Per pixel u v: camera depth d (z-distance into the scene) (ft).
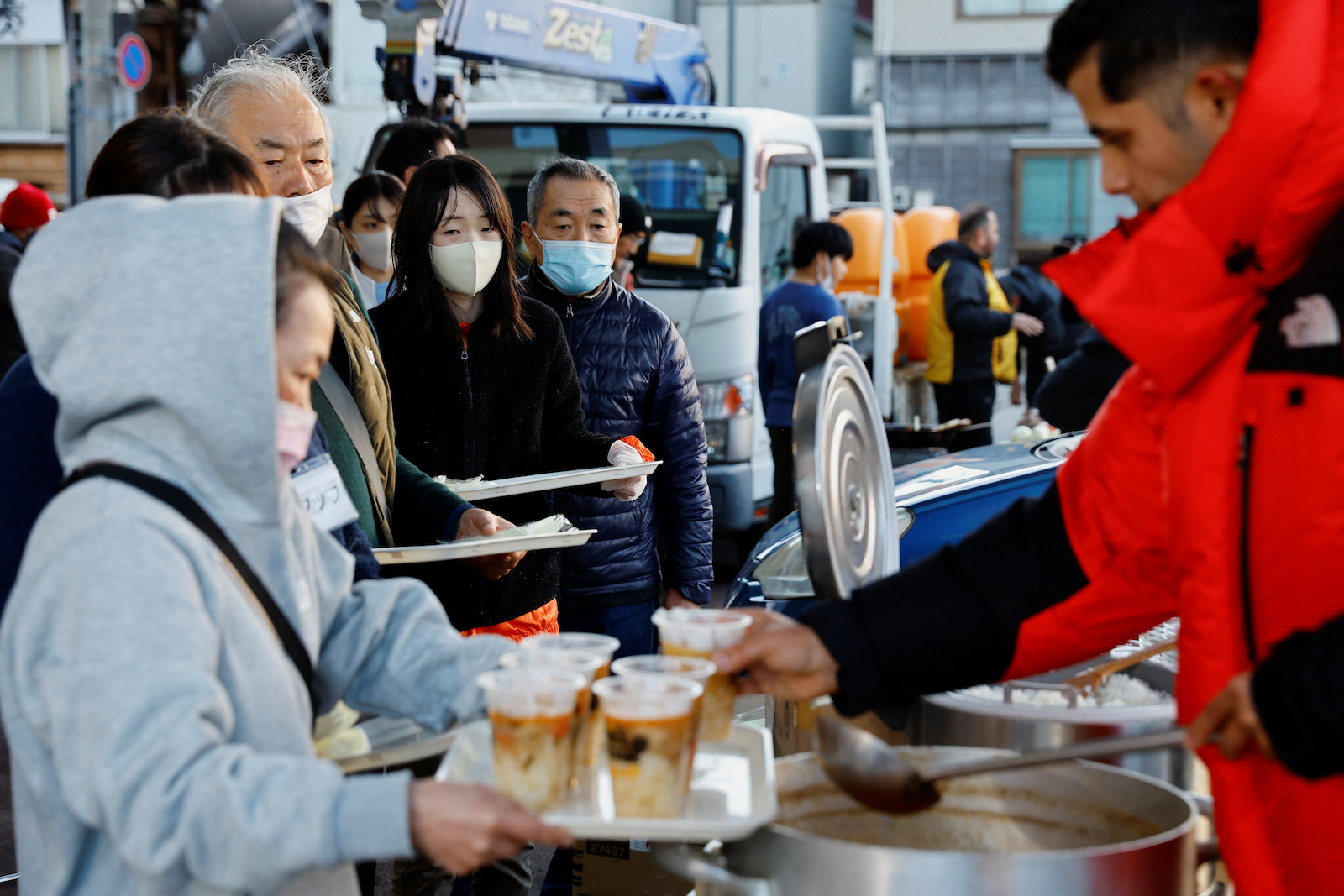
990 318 27.78
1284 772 4.64
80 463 4.71
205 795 4.14
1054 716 6.26
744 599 11.46
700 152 24.02
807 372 6.68
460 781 4.74
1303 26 4.30
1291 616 4.62
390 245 14.11
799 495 6.34
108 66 26.32
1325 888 4.61
